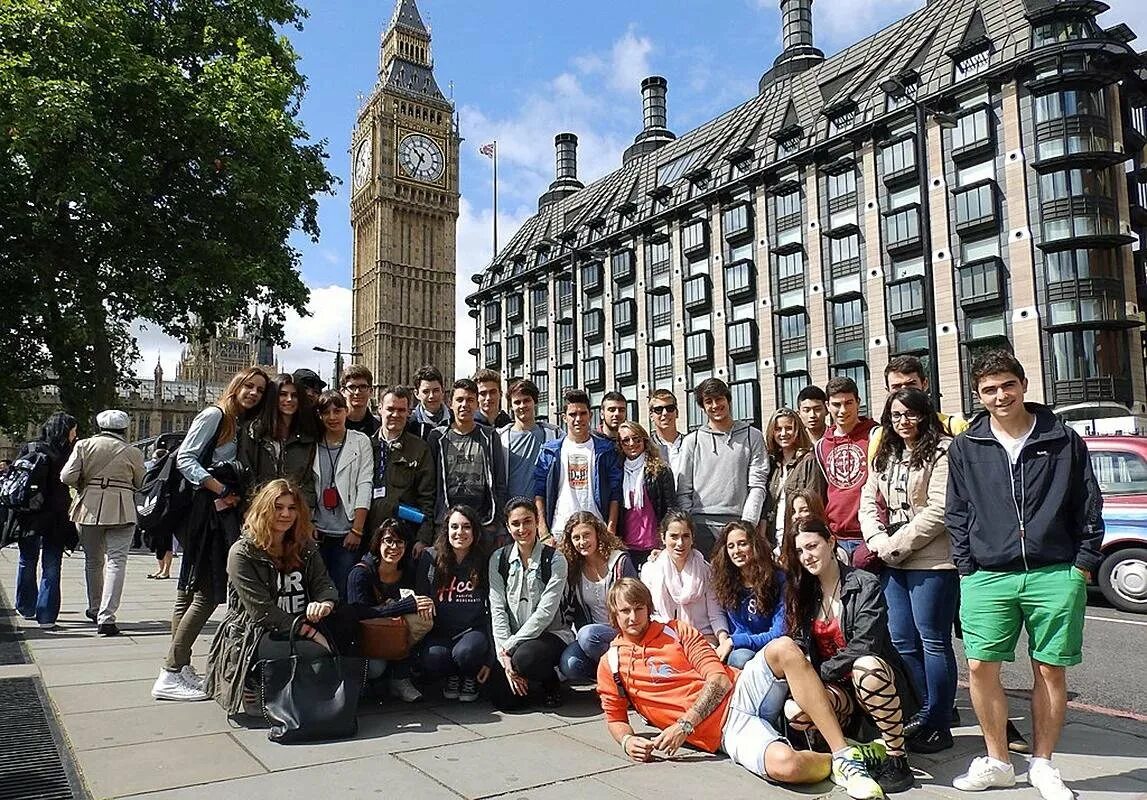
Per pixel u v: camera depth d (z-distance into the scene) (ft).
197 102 55.72
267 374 17.93
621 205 153.17
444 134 338.54
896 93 99.14
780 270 117.91
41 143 49.01
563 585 16.48
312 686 13.91
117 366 71.92
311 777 11.85
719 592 15.62
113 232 57.36
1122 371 83.46
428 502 18.80
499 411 22.43
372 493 18.34
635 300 147.33
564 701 16.88
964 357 92.17
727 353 125.80
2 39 50.85
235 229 62.64
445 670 16.39
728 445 19.35
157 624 25.53
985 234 91.20
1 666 18.99
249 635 14.60
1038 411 11.93
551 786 11.65
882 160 103.40
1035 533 11.34
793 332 114.52
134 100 54.39
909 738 13.60
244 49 60.44
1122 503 29.43
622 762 12.84
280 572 15.10
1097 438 31.35
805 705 12.17
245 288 60.49
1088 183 84.23
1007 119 89.61
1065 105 85.30
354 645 16.22
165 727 14.29
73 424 25.49
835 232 107.96
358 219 347.15
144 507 16.70
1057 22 87.10
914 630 13.94
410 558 17.61
